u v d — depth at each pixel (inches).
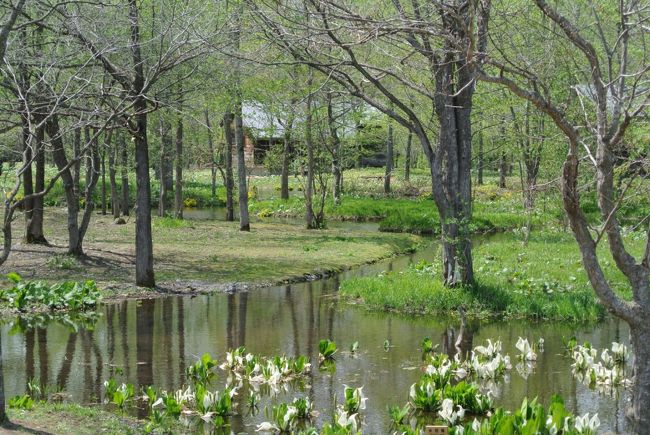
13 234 1027.3
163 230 1161.4
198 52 609.0
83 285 684.1
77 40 535.5
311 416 388.8
